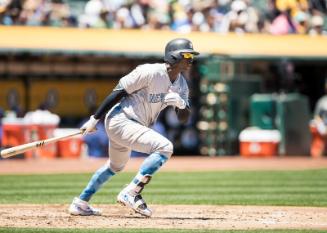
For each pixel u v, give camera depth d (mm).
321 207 33062
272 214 30234
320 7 87438
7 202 35094
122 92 27406
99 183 29312
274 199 36625
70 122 74688
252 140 72188
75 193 39812
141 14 77938
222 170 56688
